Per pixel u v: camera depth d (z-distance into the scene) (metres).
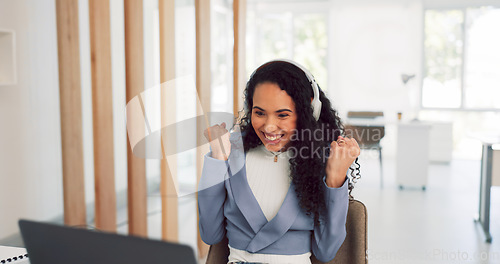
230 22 7.21
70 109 2.42
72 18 2.37
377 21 7.45
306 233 1.18
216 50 6.95
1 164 3.12
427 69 7.41
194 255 0.64
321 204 1.13
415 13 7.29
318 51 7.79
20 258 1.21
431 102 7.44
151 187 4.14
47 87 3.50
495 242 3.34
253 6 7.87
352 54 7.60
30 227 0.75
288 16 7.82
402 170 5.13
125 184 4.20
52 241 0.74
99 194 2.53
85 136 3.75
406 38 7.36
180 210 3.63
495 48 7.13
